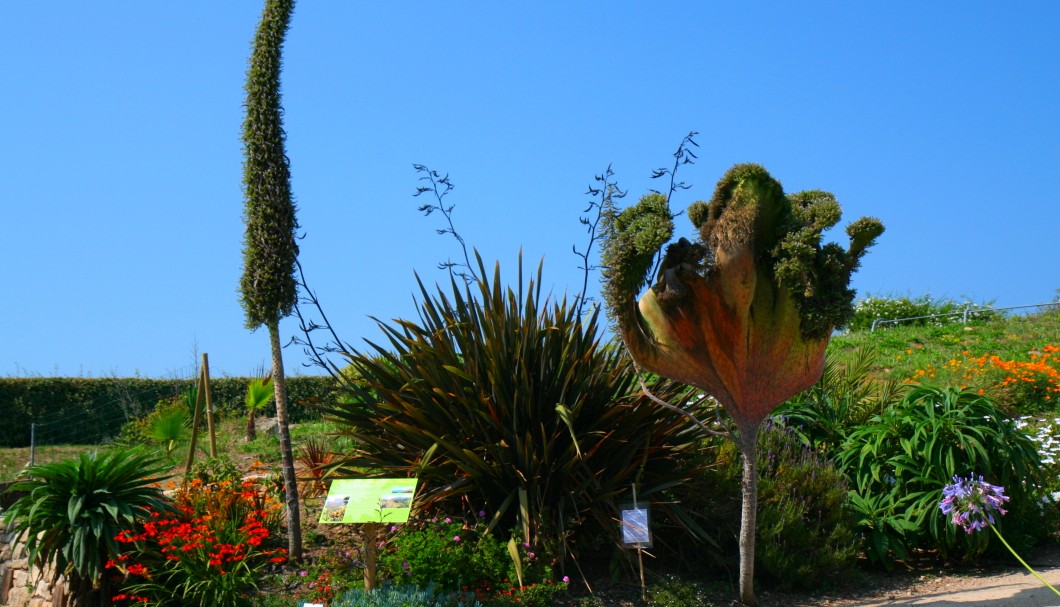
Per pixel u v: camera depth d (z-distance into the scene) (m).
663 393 7.48
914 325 21.52
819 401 9.13
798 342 6.01
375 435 7.54
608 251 5.91
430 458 6.90
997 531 6.87
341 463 7.23
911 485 7.75
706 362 6.11
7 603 7.90
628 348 6.02
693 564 7.09
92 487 6.84
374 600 5.44
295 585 6.59
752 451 6.23
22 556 7.97
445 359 7.35
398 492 5.69
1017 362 14.73
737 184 5.81
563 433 7.01
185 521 6.98
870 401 8.98
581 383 7.16
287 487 7.06
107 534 6.62
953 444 7.60
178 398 18.09
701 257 5.93
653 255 5.92
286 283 7.04
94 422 18.30
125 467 7.00
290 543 7.00
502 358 7.12
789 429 8.62
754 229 5.78
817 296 5.78
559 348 7.32
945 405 7.88
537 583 6.05
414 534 6.29
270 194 7.06
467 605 5.63
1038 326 18.66
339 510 5.66
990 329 18.69
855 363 10.14
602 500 6.82
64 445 17.34
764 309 6.02
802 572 6.79
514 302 7.52
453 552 6.15
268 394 15.06
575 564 6.77
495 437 7.07
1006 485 7.50
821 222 5.61
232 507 7.20
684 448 7.32
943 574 7.31
